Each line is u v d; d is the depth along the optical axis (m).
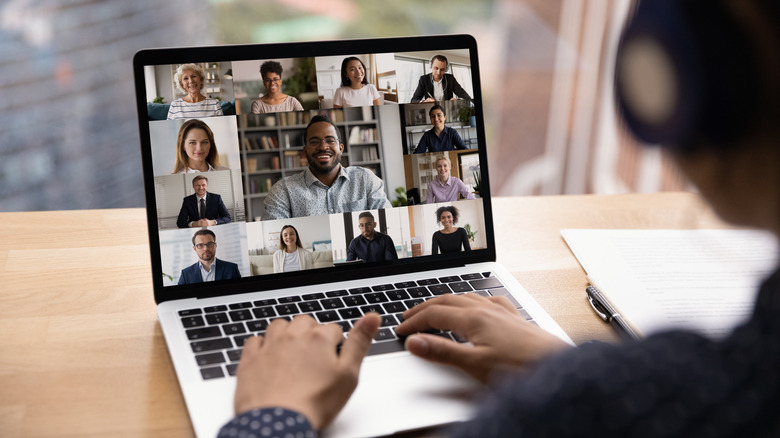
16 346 0.57
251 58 0.68
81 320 0.62
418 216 0.72
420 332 0.57
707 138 0.25
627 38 0.27
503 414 0.24
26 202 1.69
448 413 0.48
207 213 0.66
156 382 0.53
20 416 0.48
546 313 0.64
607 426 0.22
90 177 1.74
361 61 0.71
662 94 0.26
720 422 0.21
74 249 0.77
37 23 1.66
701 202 0.28
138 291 0.68
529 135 2.33
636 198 0.98
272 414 0.39
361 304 0.64
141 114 0.65
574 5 2.14
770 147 0.24
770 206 0.25
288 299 0.65
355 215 0.70
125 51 1.75
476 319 0.52
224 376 0.52
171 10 1.80
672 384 0.22
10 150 1.67
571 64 2.21
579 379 0.23
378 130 0.71
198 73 0.66
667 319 0.63
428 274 0.71
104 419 0.48
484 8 2.21
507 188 2.32
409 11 2.16
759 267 0.74
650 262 0.77
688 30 0.24
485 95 2.29
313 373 0.44
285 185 0.69
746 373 0.21
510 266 0.77
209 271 0.66
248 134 0.68
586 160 2.16
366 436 0.46
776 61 0.23
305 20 2.01
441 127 0.73
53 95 1.70
